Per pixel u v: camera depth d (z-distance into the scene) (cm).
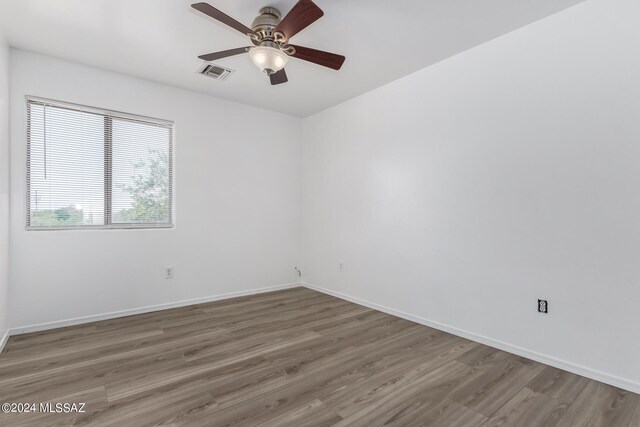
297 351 252
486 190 266
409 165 328
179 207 367
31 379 207
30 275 284
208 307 367
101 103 318
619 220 202
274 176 449
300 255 480
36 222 293
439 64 300
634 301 197
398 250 339
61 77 298
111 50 282
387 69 316
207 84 354
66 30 250
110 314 324
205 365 228
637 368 196
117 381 205
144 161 350
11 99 275
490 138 263
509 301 252
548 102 231
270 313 347
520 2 215
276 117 450
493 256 262
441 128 299
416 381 208
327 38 258
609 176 206
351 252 397
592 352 212
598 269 210
